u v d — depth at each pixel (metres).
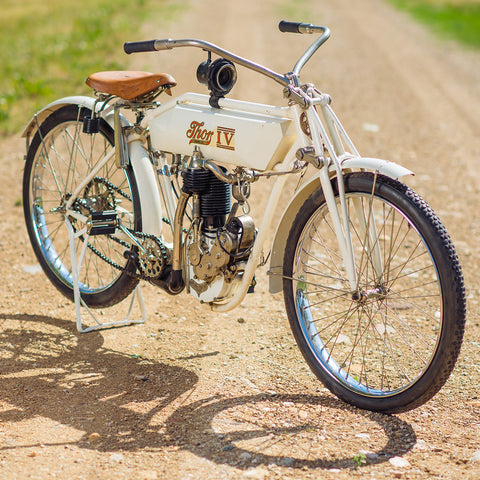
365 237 3.47
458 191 7.49
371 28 21.25
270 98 11.35
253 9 24.70
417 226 3.23
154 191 4.06
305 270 3.79
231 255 3.65
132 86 3.95
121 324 4.50
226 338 4.34
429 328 4.48
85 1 26.45
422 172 8.14
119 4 24.81
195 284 3.87
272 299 4.93
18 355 4.05
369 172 3.39
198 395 3.65
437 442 3.26
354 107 11.27
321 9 25.86
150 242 3.98
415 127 10.21
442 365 3.20
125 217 4.40
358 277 3.52
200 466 3.02
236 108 3.62
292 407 3.56
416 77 14.01
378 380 3.86
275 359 4.09
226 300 4.23
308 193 3.62
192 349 4.19
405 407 3.38
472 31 20.61
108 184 4.27
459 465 3.06
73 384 3.74
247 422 3.40
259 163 3.53
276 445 3.20
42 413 3.44
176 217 3.80
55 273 4.76
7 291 4.93
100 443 3.19
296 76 3.45
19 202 6.79
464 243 6.05
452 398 3.68
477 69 15.02
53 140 4.72
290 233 3.71
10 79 12.16
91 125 4.14
